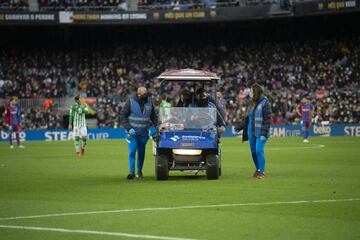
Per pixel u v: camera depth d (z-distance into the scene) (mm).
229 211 20406
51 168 37156
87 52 92188
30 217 19766
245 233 16953
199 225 18094
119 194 24797
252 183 27922
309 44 90562
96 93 86438
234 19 87375
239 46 92750
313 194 24172
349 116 81312
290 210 20531
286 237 16453
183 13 87750
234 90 86750
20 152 53125
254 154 30391
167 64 91562
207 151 29484
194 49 93125
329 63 87938
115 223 18531
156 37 94125
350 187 26328
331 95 83625
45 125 81812
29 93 85500
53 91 86188
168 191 25438
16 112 60781
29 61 89875
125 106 30516
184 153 29203
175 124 29969
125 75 89812
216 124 30062
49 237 16750
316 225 18016
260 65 90000
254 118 29766
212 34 93812
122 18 87688
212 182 28438
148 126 30656
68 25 88375
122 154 49500
